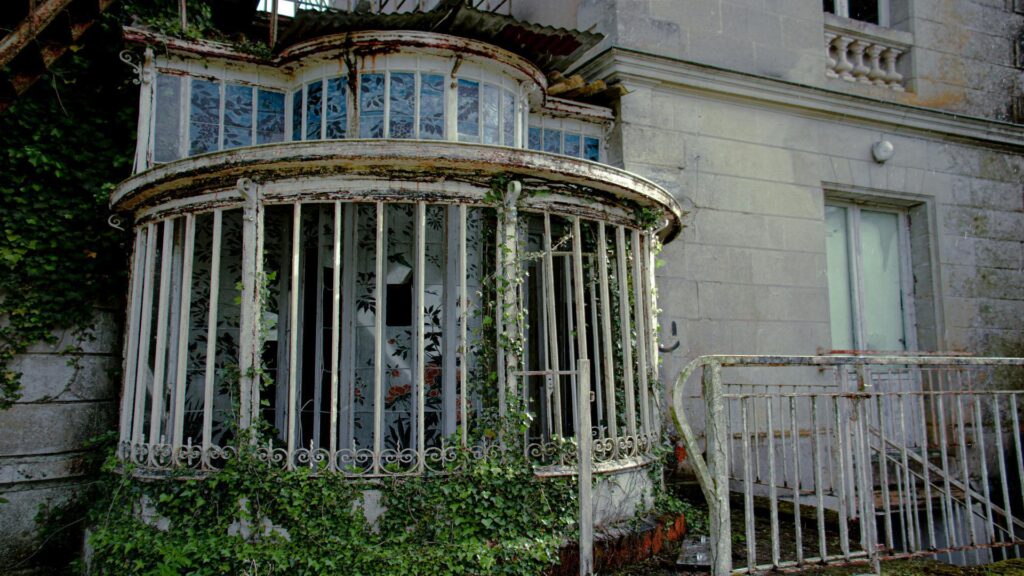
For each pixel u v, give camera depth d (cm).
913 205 960
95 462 601
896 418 868
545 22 883
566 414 643
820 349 842
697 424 752
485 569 432
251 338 470
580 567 443
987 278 973
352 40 576
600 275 529
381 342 465
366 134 581
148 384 616
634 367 558
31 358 582
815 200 870
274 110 620
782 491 738
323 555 435
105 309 621
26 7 553
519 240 523
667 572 475
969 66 1003
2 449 563
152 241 522
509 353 479
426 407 573
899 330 942
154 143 582
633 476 526
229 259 640
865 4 991
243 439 460
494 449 473
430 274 590
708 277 788
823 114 882
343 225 597
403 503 452
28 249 582
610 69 763
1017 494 918
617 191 532
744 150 830
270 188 479
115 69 641
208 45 589
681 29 801
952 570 468
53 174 600
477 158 471
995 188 1003
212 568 432
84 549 557
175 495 465
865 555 443
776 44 861
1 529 559
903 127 935
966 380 918
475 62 602
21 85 529
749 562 415
